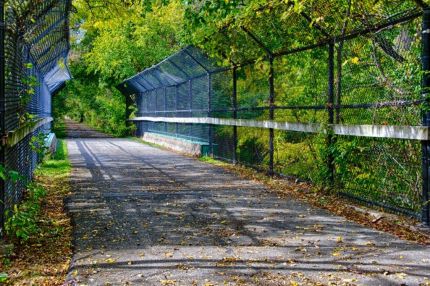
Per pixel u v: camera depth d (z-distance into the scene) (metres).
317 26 8.49
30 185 7.59
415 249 5.18
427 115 6.04
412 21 6.90
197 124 18.08
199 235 5.86
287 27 10.08
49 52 12.09
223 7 10.02
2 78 5.29
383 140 7.09
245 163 12.91
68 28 12.25
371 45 7.80
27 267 4.67
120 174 11.88
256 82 12.33
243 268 4.57
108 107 34.03
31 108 9.24
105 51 29.92
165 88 23.12
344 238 5.66
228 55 12.10
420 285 4.11
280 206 7.65
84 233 5.96
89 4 13.02
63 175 11.66
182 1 10.95
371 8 8.06
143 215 7.02
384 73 7.42
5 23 5.55
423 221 6.15
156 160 15.62
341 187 8.21
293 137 10.04
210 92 15.53
